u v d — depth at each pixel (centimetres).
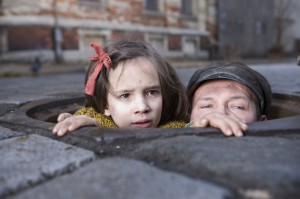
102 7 1098
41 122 155
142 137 118
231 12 1742
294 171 80
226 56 1620
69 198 75
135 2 1216
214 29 1636
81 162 99
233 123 125
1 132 145
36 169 93
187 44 1483
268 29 2092
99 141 116
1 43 905
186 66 966
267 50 2066
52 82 534
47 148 113
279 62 1321
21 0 907
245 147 101
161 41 1345
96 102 180
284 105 218
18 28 908
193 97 198
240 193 74
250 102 180
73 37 1009
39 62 806
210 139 112
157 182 80
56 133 130
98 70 174
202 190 75
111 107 172
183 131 122
